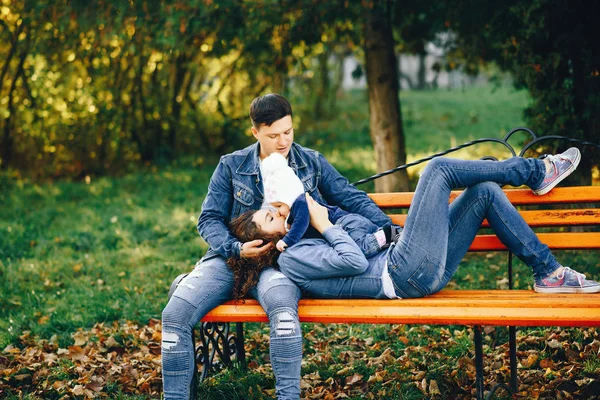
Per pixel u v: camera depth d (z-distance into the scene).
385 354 3.65
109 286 5.04
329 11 5.93
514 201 3.29
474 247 3.35
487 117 13.38
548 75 5.36
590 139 5.16
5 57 8.84
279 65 6.48
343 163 9.27
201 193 7.91
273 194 3.08
